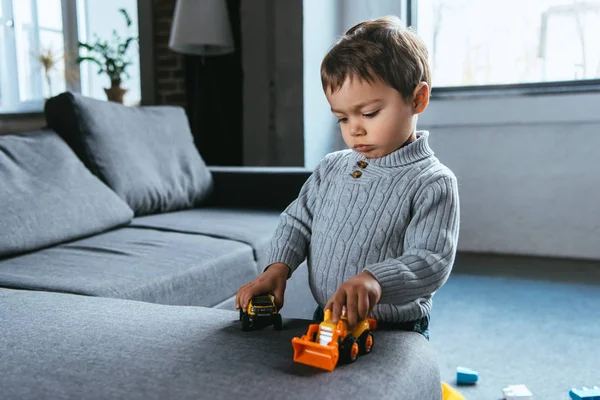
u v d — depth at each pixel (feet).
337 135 13.03
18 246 5.12
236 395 2.04
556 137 10.69
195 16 11.25
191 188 7.98
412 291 2.59
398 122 2.79
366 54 2.69
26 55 14.35
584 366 5.64
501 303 7.91
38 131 6.54
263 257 6.15
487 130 11.14
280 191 8.14
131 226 6.65
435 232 2.76
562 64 11.02
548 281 9.06
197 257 5.23
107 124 7.16
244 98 11.98
